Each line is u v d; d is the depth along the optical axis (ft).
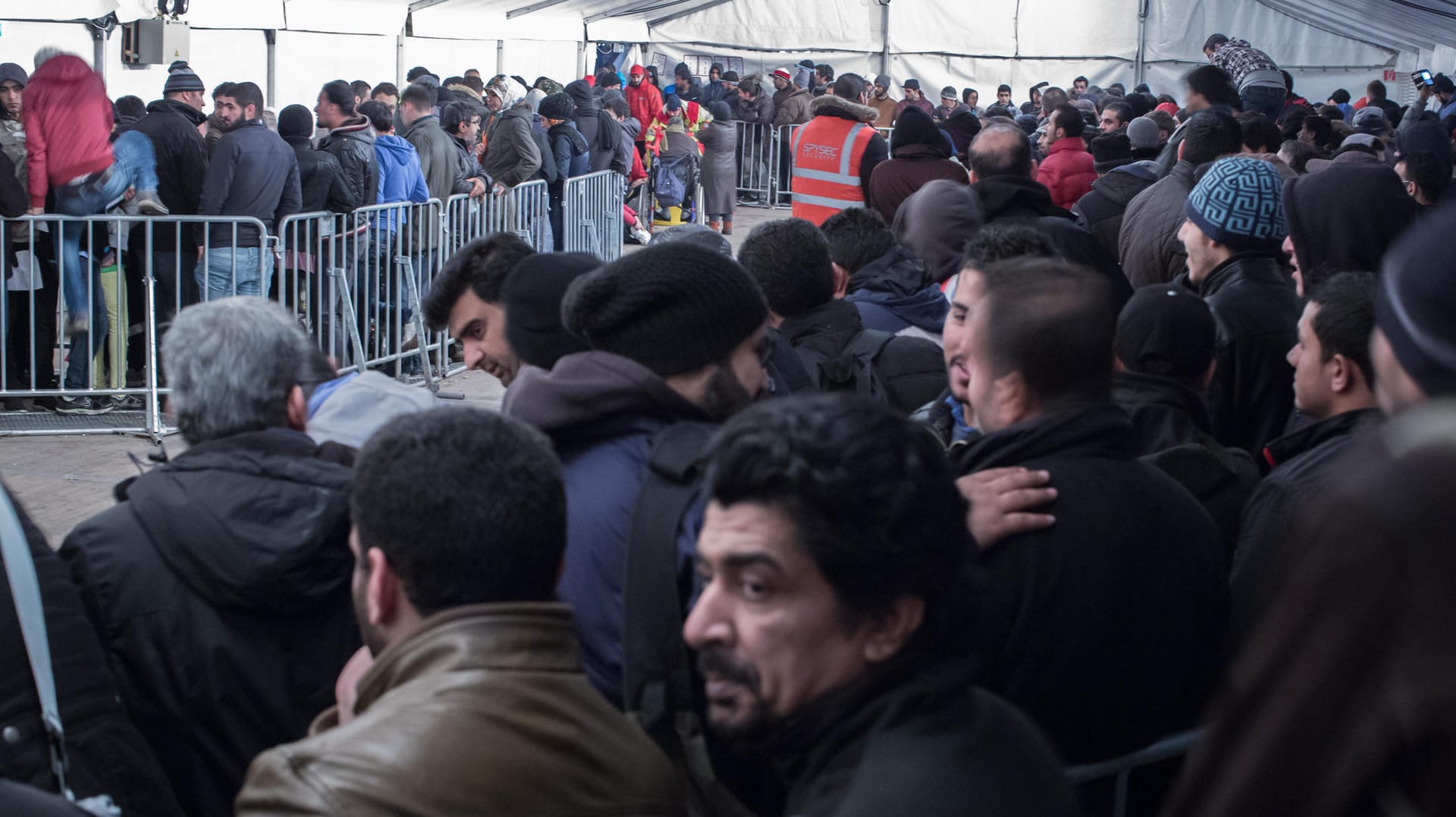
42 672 6.50
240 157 24.23
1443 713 2.58
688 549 6.08
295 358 7.92
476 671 4.79
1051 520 6.14
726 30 84.23
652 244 7.77
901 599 4.26
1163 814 3.18
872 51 84.69
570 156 39.22
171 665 7.24
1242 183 11.99
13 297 23.81
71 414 24.12
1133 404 8.98
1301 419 11.03
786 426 4.24
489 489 5.11
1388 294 3.11
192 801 7.46
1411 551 2.64
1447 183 17.98
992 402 6.73
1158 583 6.28
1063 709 6.14
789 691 4.27
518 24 58.85
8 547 6.69
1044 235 9.95
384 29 48.78
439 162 30.19
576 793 4.69
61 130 22.81
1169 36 84.69
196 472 7.33
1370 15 68.54
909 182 21.33
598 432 7.23
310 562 7.14
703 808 5.93
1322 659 2.77
